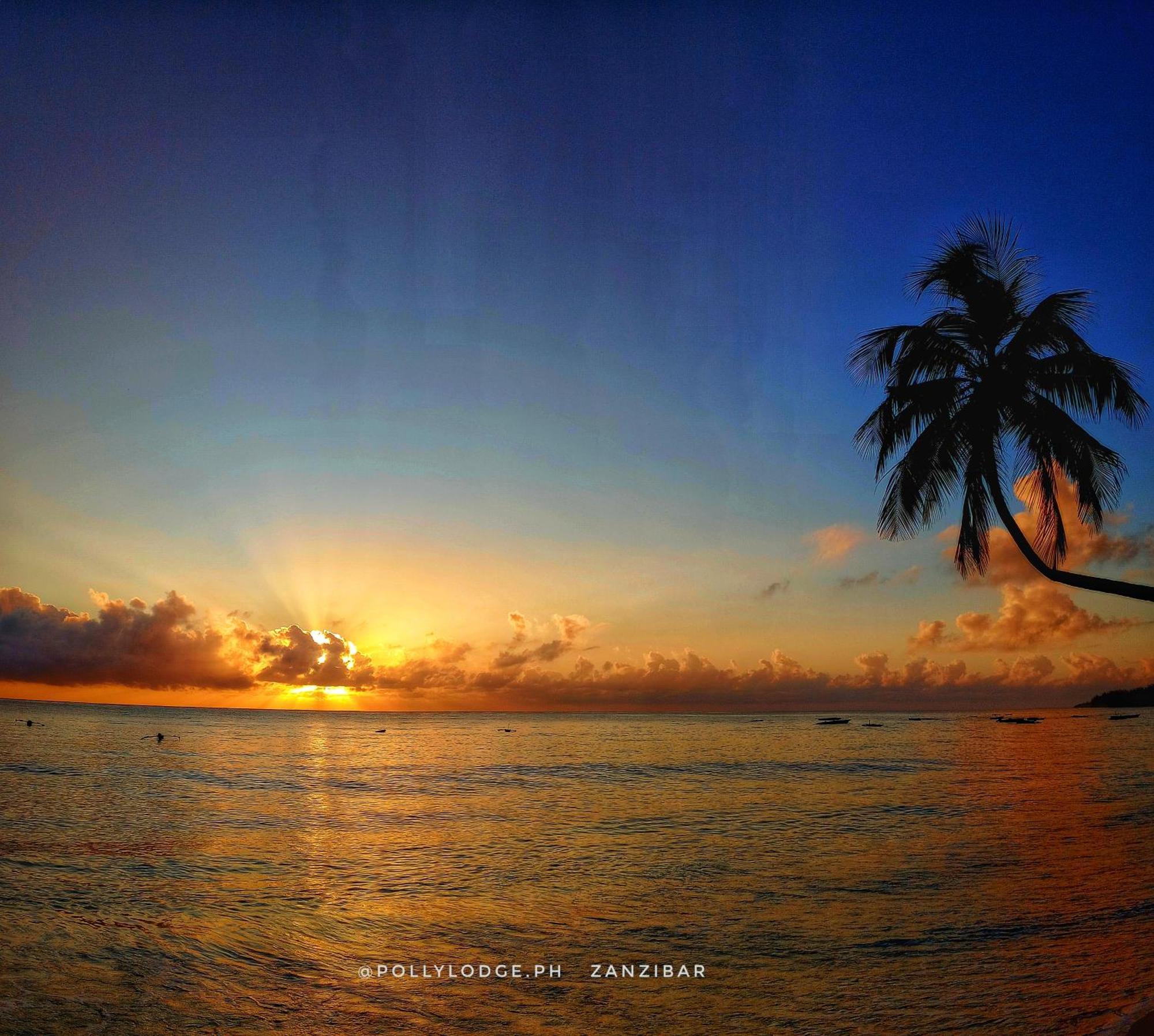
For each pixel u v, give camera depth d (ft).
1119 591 47.26
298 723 457.27
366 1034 31.07
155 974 36.27
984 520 53.67
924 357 55.83
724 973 38.27
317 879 58.65
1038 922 46.34
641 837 78.89
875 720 534.78
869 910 49.57
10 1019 29.84
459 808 102.22
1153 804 100.27
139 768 145.59
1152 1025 28.99
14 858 60.90
